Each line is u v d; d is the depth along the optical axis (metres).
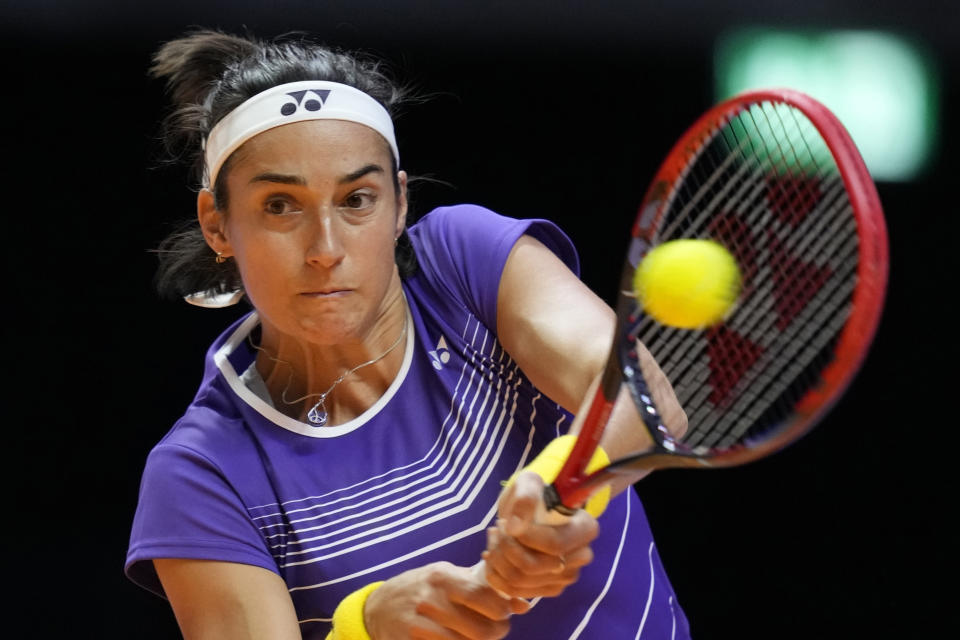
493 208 13.81
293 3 13.07
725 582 13.22
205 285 6.63
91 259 13.14
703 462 4.31
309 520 5.86
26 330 13.05
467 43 13.60
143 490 6.05
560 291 5.90
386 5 13.28
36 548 12.66
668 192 5.01
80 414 12.98
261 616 5.75
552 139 13.85
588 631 5.89
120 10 12.98
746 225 4.95
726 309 4.64
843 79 13.82
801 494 13.46
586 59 13.84
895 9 13.78
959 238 13.88
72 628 12.52
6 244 13.09
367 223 5.70
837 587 13.16
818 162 4.66
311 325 5.70
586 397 5.26
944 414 13.62
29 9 12.96
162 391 13.04
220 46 6.47
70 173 13.16
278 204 5.66
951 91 13.75
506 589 4.86
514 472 5.88
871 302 3.92
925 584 13.09
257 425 6.02
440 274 6.18
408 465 5.92
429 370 6.05
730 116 4.81
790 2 13.76
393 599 5.25
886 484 13.48
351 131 5.70
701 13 13.74
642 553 6.18
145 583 6.17
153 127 13.09
